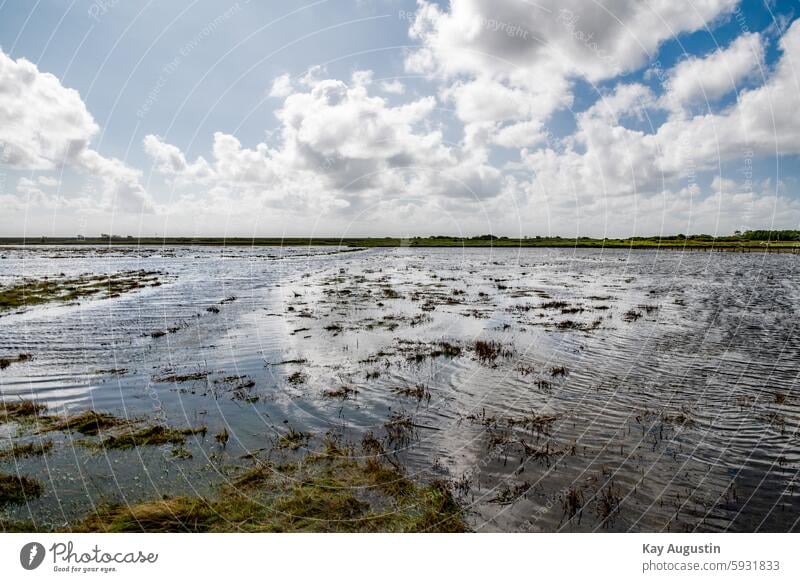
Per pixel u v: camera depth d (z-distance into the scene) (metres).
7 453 9.44
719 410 11.81
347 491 8.04
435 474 8.73
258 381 14.41
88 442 9.98
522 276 48.09
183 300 31.41
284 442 10.05
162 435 10.30
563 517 7.47
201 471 8.74
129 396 13.09
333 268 60.47
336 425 11.08
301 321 24.22
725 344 18.55
